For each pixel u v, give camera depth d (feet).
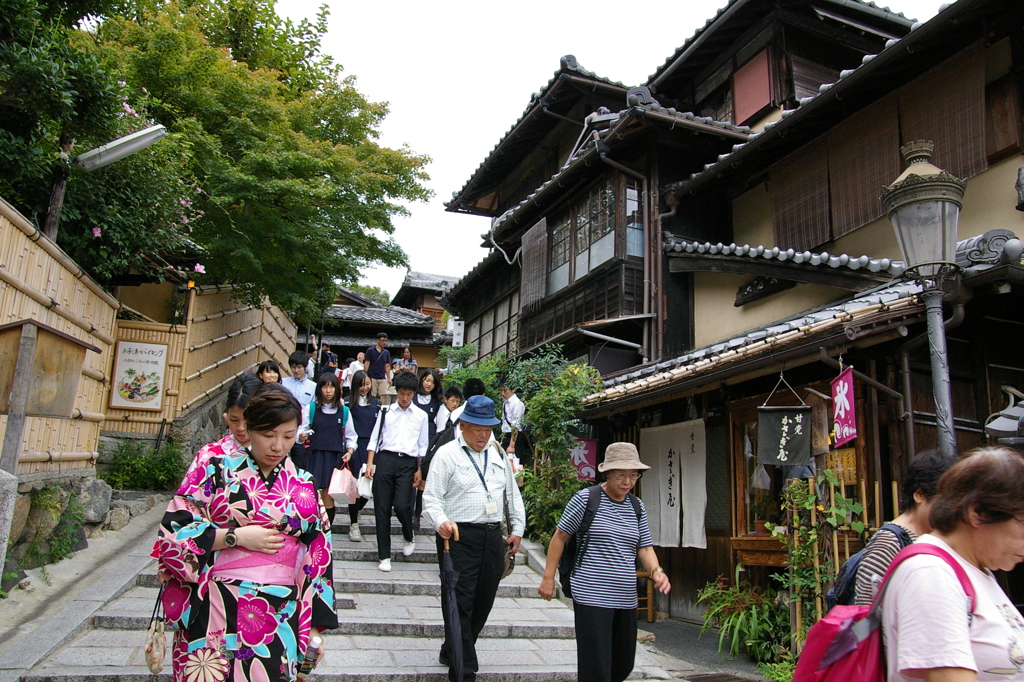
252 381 11.78
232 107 37.06
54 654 15.07
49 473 20.85
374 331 87.40
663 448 30.14
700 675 19.70
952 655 6.05
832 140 31.09
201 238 36.29
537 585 23.81
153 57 34.55
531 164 62.80
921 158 16.11
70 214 23.48
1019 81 24.17
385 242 42.39
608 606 13.28
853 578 8.70
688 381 24.20
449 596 14.98
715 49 43.83
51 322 21.61
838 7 38.17
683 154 40.47
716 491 27.40
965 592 6.49
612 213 40.70
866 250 29.37
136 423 32.96
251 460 9.86
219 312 41.86
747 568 25.27
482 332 65.46
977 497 6.65
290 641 9.45
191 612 8.97
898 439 20.36
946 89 25.94
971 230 25.13
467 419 15.93
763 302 33.91
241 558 9.39
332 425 24.09
